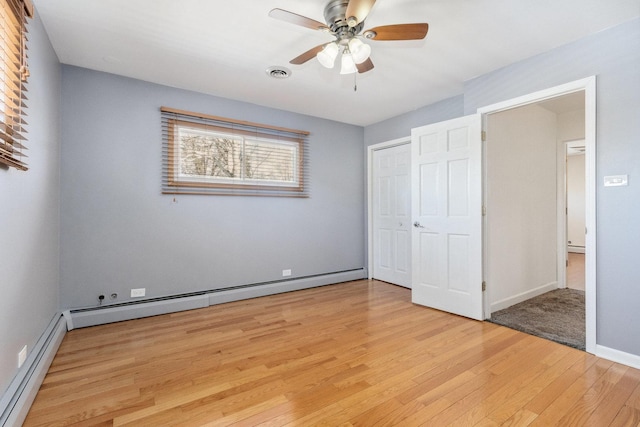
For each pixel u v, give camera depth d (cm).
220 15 201
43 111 213
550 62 244
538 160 378
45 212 222
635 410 159
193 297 327
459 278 303
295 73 288
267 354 222
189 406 163
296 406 164
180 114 321
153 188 308
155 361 212
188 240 328
